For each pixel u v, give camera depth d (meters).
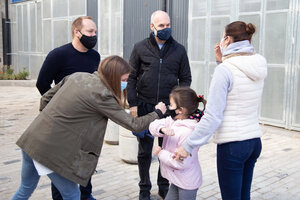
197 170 2.64
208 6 7.99
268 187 3.92
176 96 2.54
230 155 2.18
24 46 16.48
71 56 3.00
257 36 7.07
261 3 6.93
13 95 12.06
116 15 10.85
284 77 6.69
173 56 3.29
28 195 2.62
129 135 4.70
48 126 2.25
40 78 2.99
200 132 2.16
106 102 2.25
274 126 6.93
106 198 3.63
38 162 2.24
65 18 13.37
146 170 3.41
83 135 2.26
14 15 16.98
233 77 2.12
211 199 3.59
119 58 2.34
